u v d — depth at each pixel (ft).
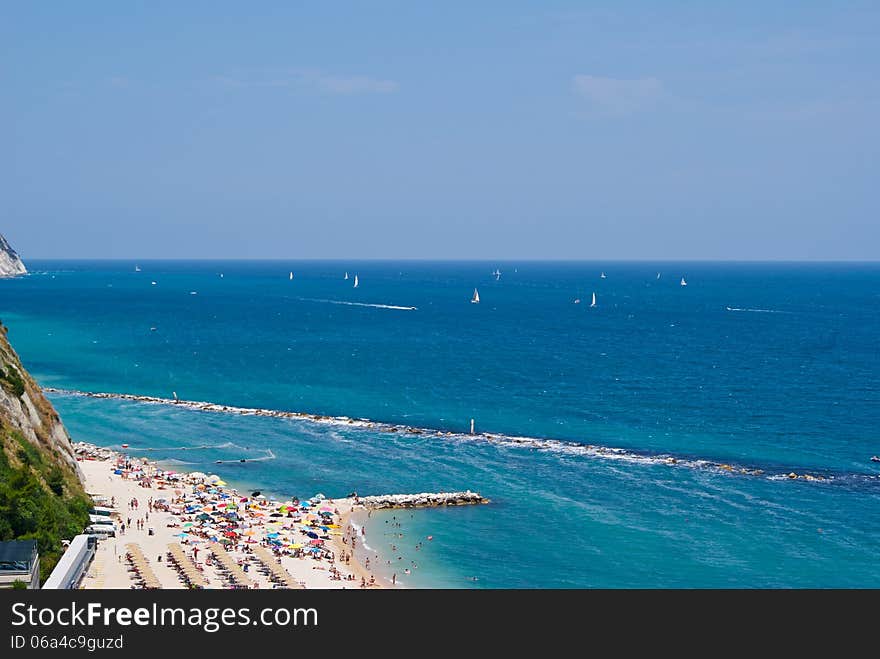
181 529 298.15
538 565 277.03
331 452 422.00
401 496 341.00
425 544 295.07
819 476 379.76
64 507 276.41
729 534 305.53
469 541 298.56
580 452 422.41
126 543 278.46
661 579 265.34
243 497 341.82
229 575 255.91
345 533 305.32
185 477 366.02
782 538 301.43
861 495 352.08
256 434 457.68
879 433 463.83
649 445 437.17
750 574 269.44
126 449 422.00
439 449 428.15
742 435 458.91
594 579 265.54
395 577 264.93
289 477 379.55
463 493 346.54
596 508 334.65
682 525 315.37
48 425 337.72
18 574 212.02
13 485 251.19
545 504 340.39
